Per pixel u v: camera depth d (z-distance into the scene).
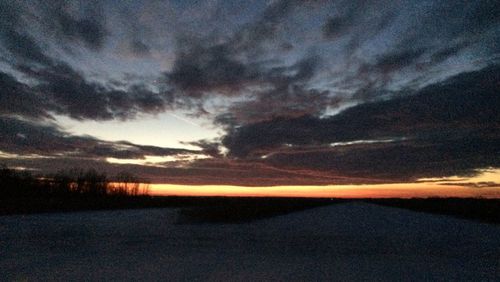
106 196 89.38
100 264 12.32
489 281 10.82
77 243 17.20
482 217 42.59
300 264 12.77
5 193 69.31
